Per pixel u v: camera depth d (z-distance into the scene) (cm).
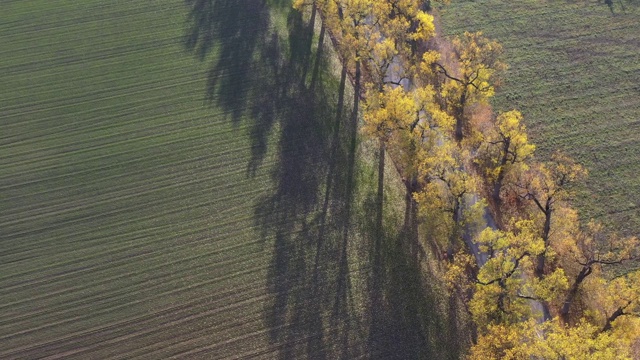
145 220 5981
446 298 5212
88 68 7862
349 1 7169
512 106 7012
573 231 5378
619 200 5906
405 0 7381
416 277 5375
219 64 7838
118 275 5509
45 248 5769
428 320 5069
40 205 6178
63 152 6750
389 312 5138
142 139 6856
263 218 5931
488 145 5897
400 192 6128
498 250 5178
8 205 6188
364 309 5166
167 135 6888
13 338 5075
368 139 6675
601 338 4000
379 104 6162
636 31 7938
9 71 7850
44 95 7494
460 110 6500
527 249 4703
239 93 7388
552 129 6700
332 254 5591
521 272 5131
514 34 8038
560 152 6431
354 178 6272
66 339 5062
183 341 5022
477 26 8200
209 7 8856
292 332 5047
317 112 7069
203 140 6800
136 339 5047
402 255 5553
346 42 7100
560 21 8194
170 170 6481
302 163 6462
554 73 7412
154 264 5588
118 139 6875
